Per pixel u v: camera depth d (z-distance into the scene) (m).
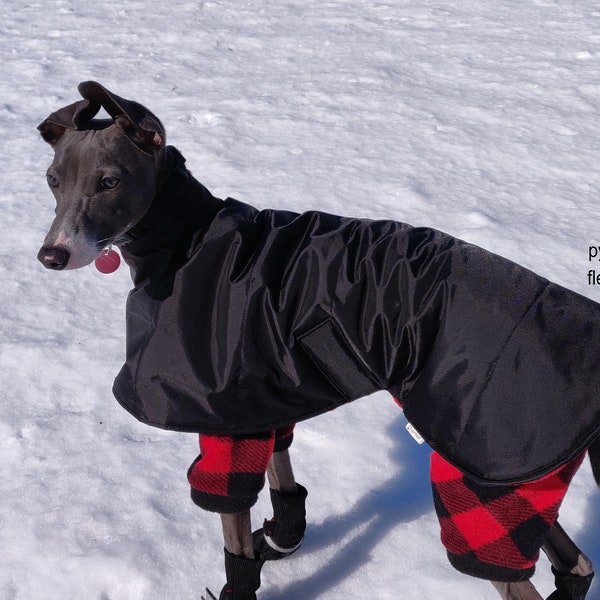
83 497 1.20
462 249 0.95
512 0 3.80
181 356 0.96
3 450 1.29
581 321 0.88
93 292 1.71
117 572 1.08
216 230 0.98
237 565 1.01
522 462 0.85
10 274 1.75
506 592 0.91
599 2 3.76
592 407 0.84
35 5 3.78
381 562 1.13
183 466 1.26
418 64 3.02
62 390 1.42
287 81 2.84
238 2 3.80
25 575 1.08
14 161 2.25
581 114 2.56
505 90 2.75
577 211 2.00
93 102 0.96
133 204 0.95
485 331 0.89
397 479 1.26
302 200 2.04
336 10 3.68
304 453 1.30
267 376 0.96
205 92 2.76
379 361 0.94
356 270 0.95
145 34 3.36
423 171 2.19
